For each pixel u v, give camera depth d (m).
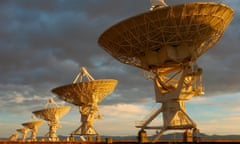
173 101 44.28
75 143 76.88
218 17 41.78
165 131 43.91
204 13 40.34
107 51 49.81
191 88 44.62
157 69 45.59
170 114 44.09
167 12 39.56
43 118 109.44
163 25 40.81
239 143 39.56
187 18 40.31
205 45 46.00
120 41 45.03
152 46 43.62
